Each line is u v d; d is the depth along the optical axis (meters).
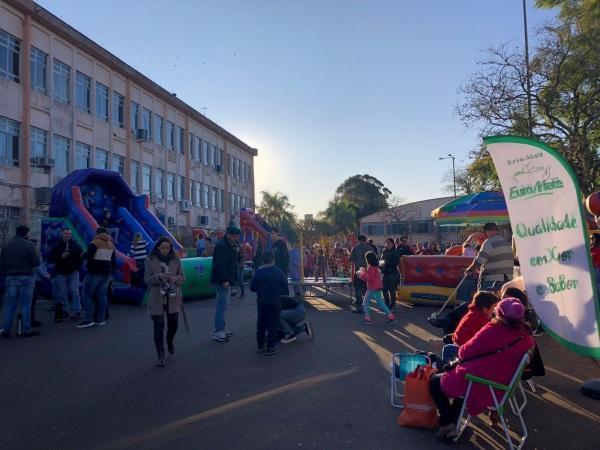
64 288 11.09
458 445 4.64
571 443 4.67
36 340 9.06
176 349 8.33
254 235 24.55
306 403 5.68
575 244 5.79
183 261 14.42
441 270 13.02
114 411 5.48
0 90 21.44
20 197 22.34
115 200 17.20
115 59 29.77
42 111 23.97
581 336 5.70
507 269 8.34
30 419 5.27
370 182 87.56
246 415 5.33
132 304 13.59
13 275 9.32
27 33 22.88
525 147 6.09
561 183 5.88
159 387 6.30
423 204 66.62
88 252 10.41
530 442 4.70
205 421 5.18
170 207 38.00
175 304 7.59
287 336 8.80
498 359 4.54
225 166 49.72
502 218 11.53
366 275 10.83
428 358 5.64
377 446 4.59
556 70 21.33
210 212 45.91
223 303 8.95
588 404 5.69
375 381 6.49
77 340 9.05
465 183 40.34
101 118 29.14
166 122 37.62
